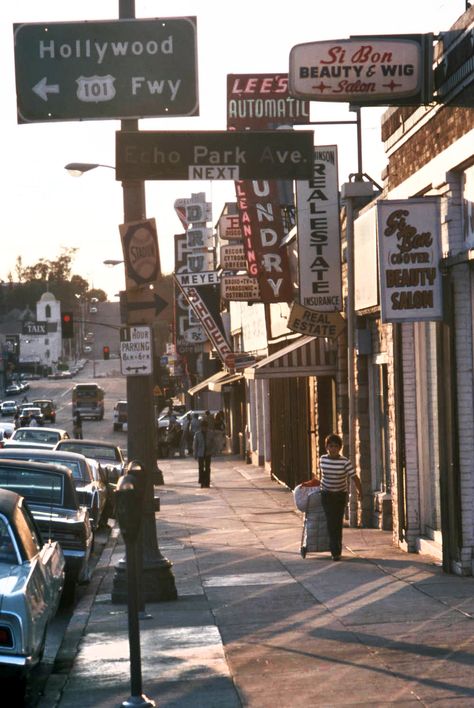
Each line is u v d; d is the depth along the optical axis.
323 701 10.03
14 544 11.76
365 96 16.69
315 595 15.66
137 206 15.86
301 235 24.84
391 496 23.11
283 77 31.06
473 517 16.52
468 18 15.22
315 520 19.77
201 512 30.52
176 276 47.97
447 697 9.95
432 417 19.30
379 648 12.02
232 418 63.41
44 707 10.74
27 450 24.39
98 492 23.81
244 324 50.88
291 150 14.82
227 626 13.78
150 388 16.06
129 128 15.23
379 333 23.14
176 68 15.00
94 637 13.50
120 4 15.16
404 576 16.83
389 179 20.70
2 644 10.36
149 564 15.98
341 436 25.95
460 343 16.48
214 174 14.79
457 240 16.67
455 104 16.20
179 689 10.77
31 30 14.95
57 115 14.95
